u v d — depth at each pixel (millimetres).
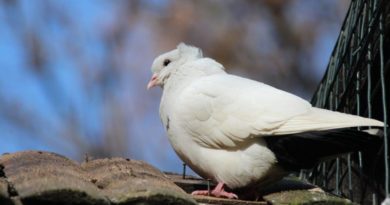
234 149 10812
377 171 11875
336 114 10336
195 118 11031
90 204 7688
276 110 10555
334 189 12781
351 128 10266
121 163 9969
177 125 11297
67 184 7840
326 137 10320
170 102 11758
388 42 11336
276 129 10414
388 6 11227
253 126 10555
